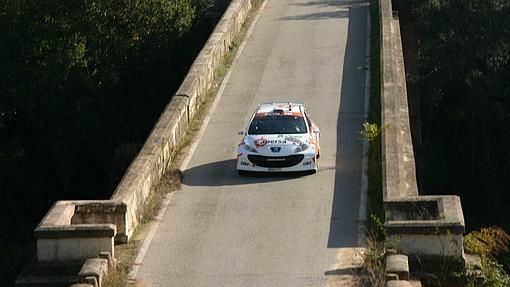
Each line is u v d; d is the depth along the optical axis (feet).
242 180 123.13
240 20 207.21
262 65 181.27
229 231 104.99
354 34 199.82
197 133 143.54
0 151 177.37
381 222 100.94
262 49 192.65
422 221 89.35
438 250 88.53
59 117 181.27
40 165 187.11
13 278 134.31
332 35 200.13
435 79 213.05
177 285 90.63
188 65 205.67
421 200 94.68
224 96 162.71
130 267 94.94
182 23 201.87
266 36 202.69
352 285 88.74
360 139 137.69
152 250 99.66
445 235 88.12
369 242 97.04
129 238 101.91
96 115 183.52
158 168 120.88
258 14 223.92
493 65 209.87
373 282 87.30
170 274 93.30
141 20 194.70
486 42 208.74
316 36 200.44
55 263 91.35
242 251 98.84
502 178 217.56
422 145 213.05
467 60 209.67
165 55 198.49
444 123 221.46
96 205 99.50
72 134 182.19
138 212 107.55
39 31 178.19
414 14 218.59
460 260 88.17
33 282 90.33
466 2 210.59
